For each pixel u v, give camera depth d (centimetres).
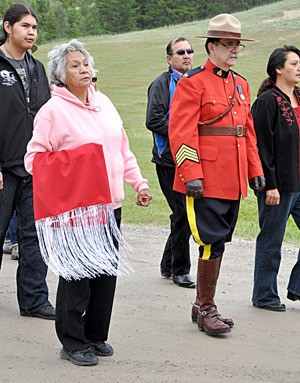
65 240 595
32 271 742
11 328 709
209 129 699
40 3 8881
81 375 600
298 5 6619
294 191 765
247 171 721
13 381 588
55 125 604
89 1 9869
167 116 858
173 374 606
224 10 8912
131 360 633
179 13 9119
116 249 617
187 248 864
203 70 707
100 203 597
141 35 6350
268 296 786
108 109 627
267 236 779
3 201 735
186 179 689
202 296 707
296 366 632
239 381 596
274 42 5072
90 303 632
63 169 595
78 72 605
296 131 766
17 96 728
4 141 727
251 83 3766
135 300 806
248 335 704
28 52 748
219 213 696
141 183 642
